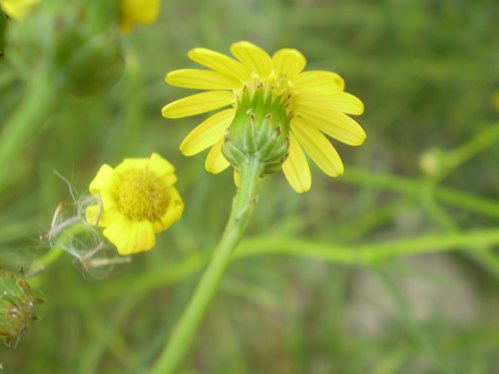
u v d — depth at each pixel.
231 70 0.08
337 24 0.25
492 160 0.24
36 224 0.20
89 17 0.07
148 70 0.22
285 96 0.08
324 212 0.23
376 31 0.25
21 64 0.07
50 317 0.20
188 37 0.23
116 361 0.23
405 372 0.23
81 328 0.21
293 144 0.09
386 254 0.15
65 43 0.06
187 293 0.18
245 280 0.22
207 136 0.09
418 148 0.26
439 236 0.15
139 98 0.19
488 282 0.25
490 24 0.24
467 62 0.24
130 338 0.22
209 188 0.21
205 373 0.23
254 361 0.24
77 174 0.22
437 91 0.25
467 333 0.21
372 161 0.26
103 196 0.08
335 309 0.22
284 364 0.24
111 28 0.07
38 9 0.07
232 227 0.07
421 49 0.25
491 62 0.24
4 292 0.07
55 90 0.07
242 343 0.23
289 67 0.08
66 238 0.09
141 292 0.20
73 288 0.19
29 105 0.06
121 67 0.07
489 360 0.24
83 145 0.22
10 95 0.20
